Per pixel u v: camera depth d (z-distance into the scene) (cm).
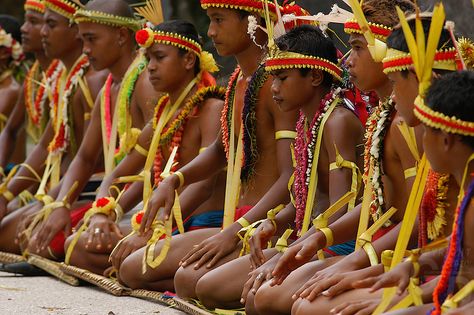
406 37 841
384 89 1045
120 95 1534
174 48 1384
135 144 1467
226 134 1282
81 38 1614
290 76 1135
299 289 976
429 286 863
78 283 1421
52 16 1706
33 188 1831
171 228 1254
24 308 1216
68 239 1446
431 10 1130
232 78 1297
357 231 1036
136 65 1545
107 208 1426
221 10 1252
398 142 981
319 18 1113
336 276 934
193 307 1155
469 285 795
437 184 903
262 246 1123
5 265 1573
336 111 1126
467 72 818
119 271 1323
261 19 1253
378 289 871
